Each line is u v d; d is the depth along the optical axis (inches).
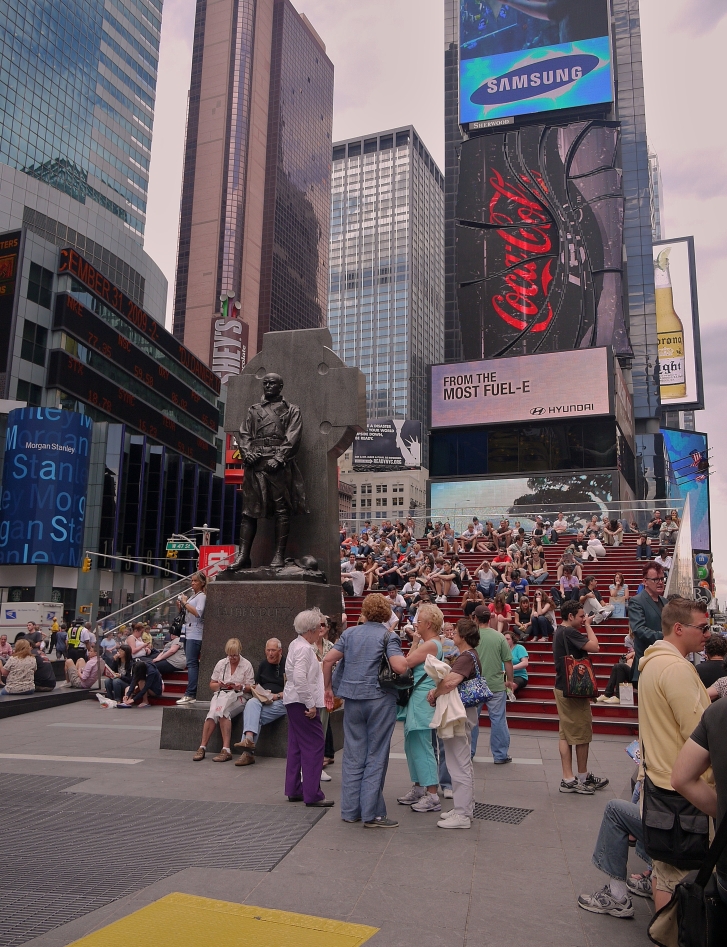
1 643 702.5
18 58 3479.3
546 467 1881.2
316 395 441.7
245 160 7209.6
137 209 4170.8
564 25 2822.3
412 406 7554.1
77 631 879.7
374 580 856.3
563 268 2593.5
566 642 307.0
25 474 2054.6
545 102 2783.0
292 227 7613.2
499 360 1957.4
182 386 3085.6
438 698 255.1
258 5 7578.7
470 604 461.1
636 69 3762.3
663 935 149.6
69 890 186.9
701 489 3491.6
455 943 161.9
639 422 3572.8
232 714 363.3
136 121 4222.4
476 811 271.9
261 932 163.9
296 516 430.6
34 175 3511.3
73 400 2304.4
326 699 277.9
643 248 3681.1
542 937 166.2
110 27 4074.8
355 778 251.3
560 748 308.3
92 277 2434.8
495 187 2709.2
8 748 385.1
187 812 259.0
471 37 2908.5
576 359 1892.2
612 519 1157.1
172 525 2778.1
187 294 6988.2
